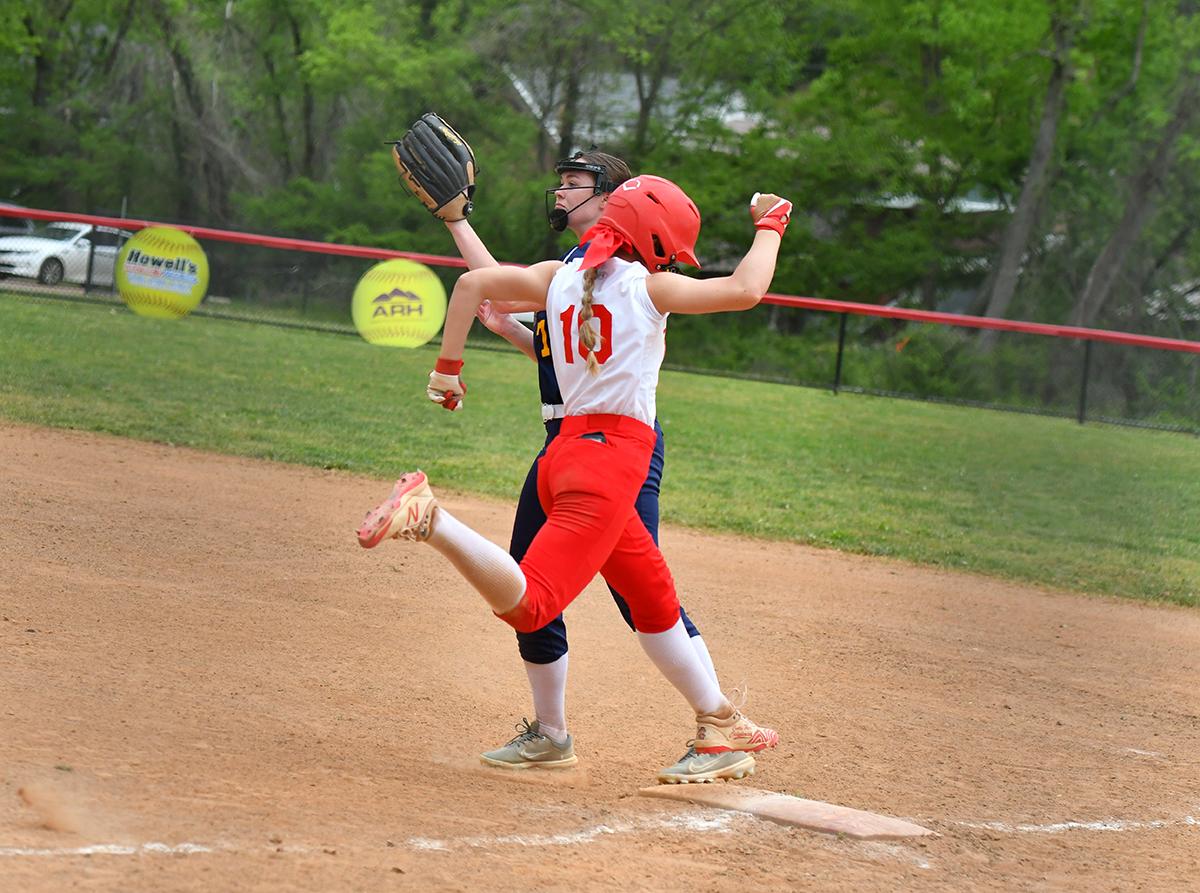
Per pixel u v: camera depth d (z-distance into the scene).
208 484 20.33
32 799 6.79
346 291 52.34
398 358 42.59
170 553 15.19
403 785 8.20
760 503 25.12
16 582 12.73
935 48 72.62
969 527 25.02
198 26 83.75
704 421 37.66
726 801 8.52
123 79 89.44
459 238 9.45
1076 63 64.56
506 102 78.50
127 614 12.12
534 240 76.56
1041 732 11.91
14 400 26.03
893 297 81.44
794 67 76.31
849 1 73.19
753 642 14.67
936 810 9.08
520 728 10.02
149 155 88.38
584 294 7.91
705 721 9.27
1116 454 39.00
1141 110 67.62
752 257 7.88
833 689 12.88
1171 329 72.94
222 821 6.87
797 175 75.94
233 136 88.00
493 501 21.81
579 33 73.00
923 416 44.38
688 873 6.98
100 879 5.79
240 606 13.16
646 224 7.96
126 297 47.34
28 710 8.64
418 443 27.12
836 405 45.25
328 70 74.38
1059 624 17.53
